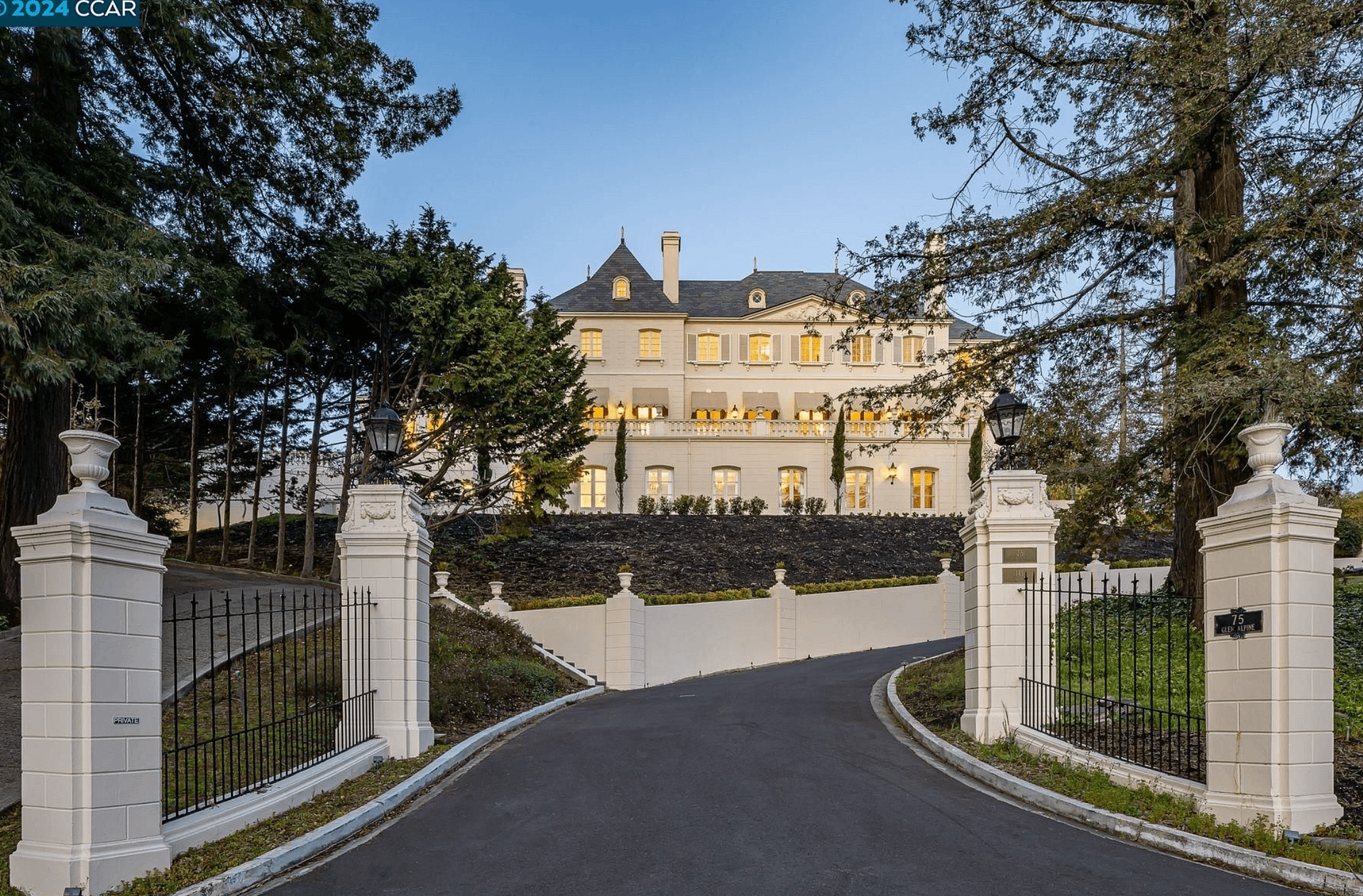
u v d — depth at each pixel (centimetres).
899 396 1623
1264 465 680
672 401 4622
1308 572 652
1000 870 605
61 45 1409
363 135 2252
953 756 956
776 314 4734
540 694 1623
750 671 2283
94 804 567
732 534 3659
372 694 997
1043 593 1004
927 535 3828
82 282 1298
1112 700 1002
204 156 2016
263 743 940
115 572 597
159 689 630
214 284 1958
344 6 2189
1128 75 1251
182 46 1678
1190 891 561
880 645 2872
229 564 2877
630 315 4647
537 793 860
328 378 2905
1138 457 1366
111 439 611
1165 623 1459
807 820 737
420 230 2617
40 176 1357
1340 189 1057
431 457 2978
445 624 1727
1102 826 705
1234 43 1072
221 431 3316
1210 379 1088
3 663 1248
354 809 771
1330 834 620
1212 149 1219
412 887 598
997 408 1065
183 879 593
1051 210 1284
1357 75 1077
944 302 1523
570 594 2738
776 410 4650
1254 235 1133
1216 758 684
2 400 1836
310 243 2345
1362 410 1130
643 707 1520
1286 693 640
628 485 4462
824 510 4409
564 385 2647
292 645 1417
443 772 962
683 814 764
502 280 2597
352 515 1025
